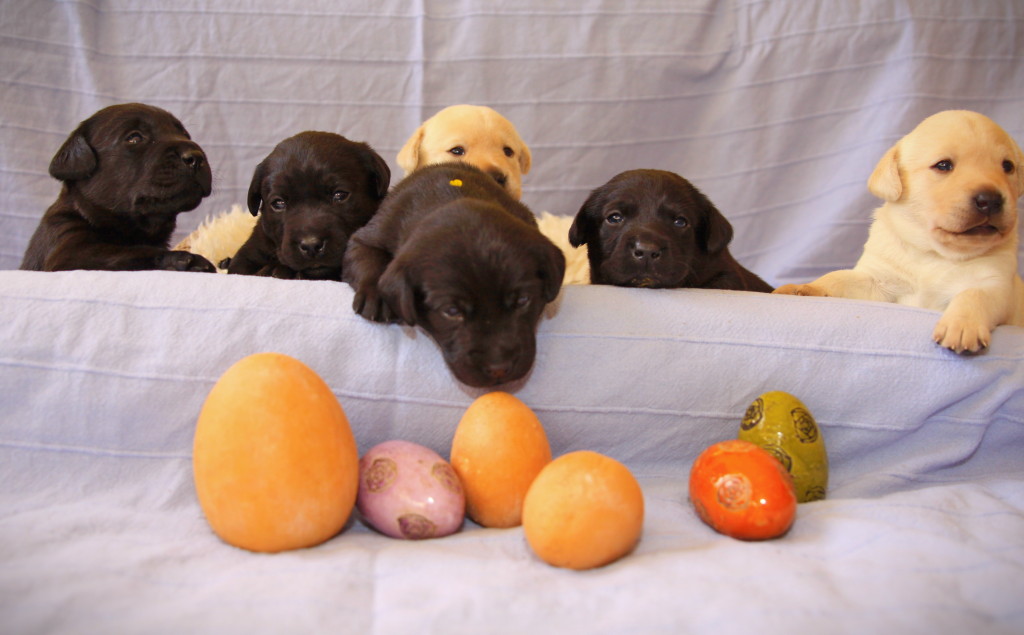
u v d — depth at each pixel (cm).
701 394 71
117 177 83
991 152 81
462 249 63
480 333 64
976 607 53
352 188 82
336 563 56
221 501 58
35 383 67
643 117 121
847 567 56
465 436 64
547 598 53
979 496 65
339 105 117
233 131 117
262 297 70
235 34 115
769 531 60
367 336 69
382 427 70
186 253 82
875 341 72
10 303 68
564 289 74
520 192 102
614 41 119
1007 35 118
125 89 114
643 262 75
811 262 118
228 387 59
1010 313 79
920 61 117
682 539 61
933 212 82
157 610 52
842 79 120
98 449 67
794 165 121
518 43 118
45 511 63
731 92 121
